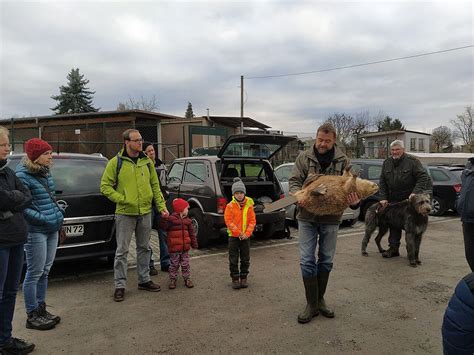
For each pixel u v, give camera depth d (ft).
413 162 19.83
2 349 10.64
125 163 15.28
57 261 16.44
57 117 67.21
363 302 14.66
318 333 12.07
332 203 11.14
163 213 16.48
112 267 19.60
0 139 9.98
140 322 12.97
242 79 108.47
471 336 5.73
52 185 12.84
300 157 13.19
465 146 165.27
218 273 18.52
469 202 11.60
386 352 10.89
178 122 78.48
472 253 11.87
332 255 13.25
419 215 19.31
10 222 10.18
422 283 16.87
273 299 15.02
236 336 11.90
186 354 10.85
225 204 22.30
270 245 24.53
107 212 17.61
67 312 13.84
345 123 134.72
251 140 22.13
